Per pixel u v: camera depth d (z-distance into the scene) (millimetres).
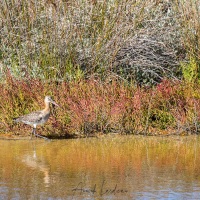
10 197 11047
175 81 18656
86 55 18969
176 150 14734
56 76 18484
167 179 12203
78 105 16594
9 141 15703
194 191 11398
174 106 17078
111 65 18625
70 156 14109
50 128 16344
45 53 18656
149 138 16078
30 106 17125
